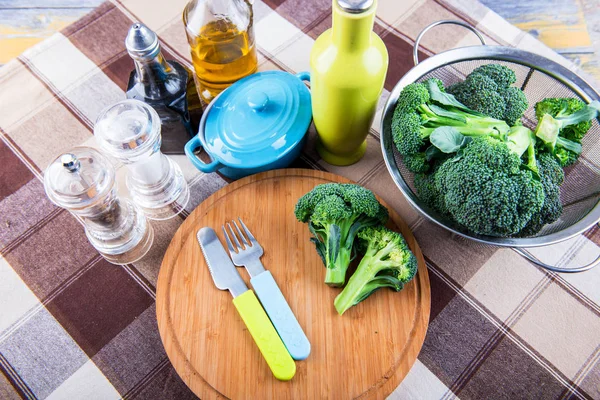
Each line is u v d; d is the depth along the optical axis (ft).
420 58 3.91
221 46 3.41
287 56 3.95
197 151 3.70
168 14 4.14
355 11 2.49
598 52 4.96
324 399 2.75
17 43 5.11
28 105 3.76
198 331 2.90
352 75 2.79
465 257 3.25
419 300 2.98
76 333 3.07
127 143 2.83
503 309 3.10
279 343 2.78
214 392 2.76
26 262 3.27
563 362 2.95
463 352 2.99
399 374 2.79
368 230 2.97
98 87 3.83
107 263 3.27
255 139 3.24
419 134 2.93
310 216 3.10
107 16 4.09
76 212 2.80
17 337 3.06
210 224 3.22
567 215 3.08
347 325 2.91
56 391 2.92
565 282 3.16
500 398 2.89
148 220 3.43
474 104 3.11
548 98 3.19
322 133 3.33
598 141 3.24
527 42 3.93
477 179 2.65
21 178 3.53
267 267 3.10
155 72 3.16
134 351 3.02
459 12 4.07
